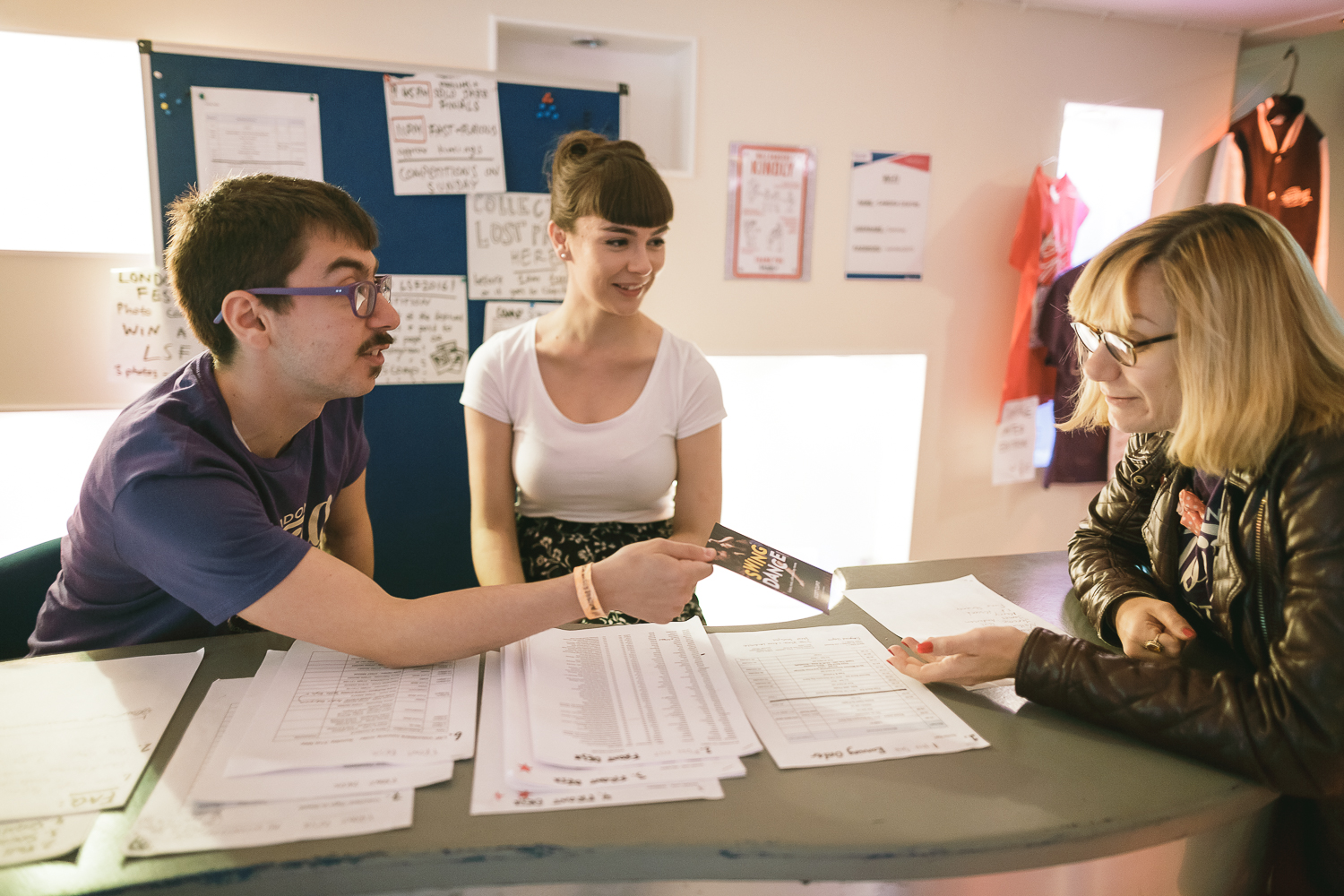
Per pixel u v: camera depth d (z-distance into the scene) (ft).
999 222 10.36
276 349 3.65
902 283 10.16
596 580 3.39
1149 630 3.60
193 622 4.05
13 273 7.68
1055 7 9.90
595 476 5.63
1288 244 3.12
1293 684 2.79
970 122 9.98
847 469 11.76
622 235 5.23
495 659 3.49
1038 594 4.46
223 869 2.29
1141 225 3.40
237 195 3.52
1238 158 10.71
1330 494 2.91
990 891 2.57
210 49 7.66
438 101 8.32
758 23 9.06
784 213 9.53
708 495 5.81
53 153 8.28
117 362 8.05
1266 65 11.24
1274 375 3.05
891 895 2.54
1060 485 11.37
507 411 5.76
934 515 10.98
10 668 3.35
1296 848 3.25
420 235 8.54
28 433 9.09
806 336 9.93
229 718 3.01
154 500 3.25
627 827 2.51
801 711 3.20
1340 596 2.79
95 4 7.41
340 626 3.24
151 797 2.57
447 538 9.16
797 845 2.45
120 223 8.60
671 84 9.53
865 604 4.27
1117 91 10.43
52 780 2.64
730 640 3.81
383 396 8.69
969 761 2.91
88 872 2.28
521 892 2.50
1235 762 2.84
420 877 2.40
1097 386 4.07
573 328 5.67
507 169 8.71
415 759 2.77
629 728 2.99
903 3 9.45
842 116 9.52
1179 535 3.88
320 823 2.48
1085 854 2.59
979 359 10.69
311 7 7.92
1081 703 3.11
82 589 3.94
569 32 8.66
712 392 5.78
